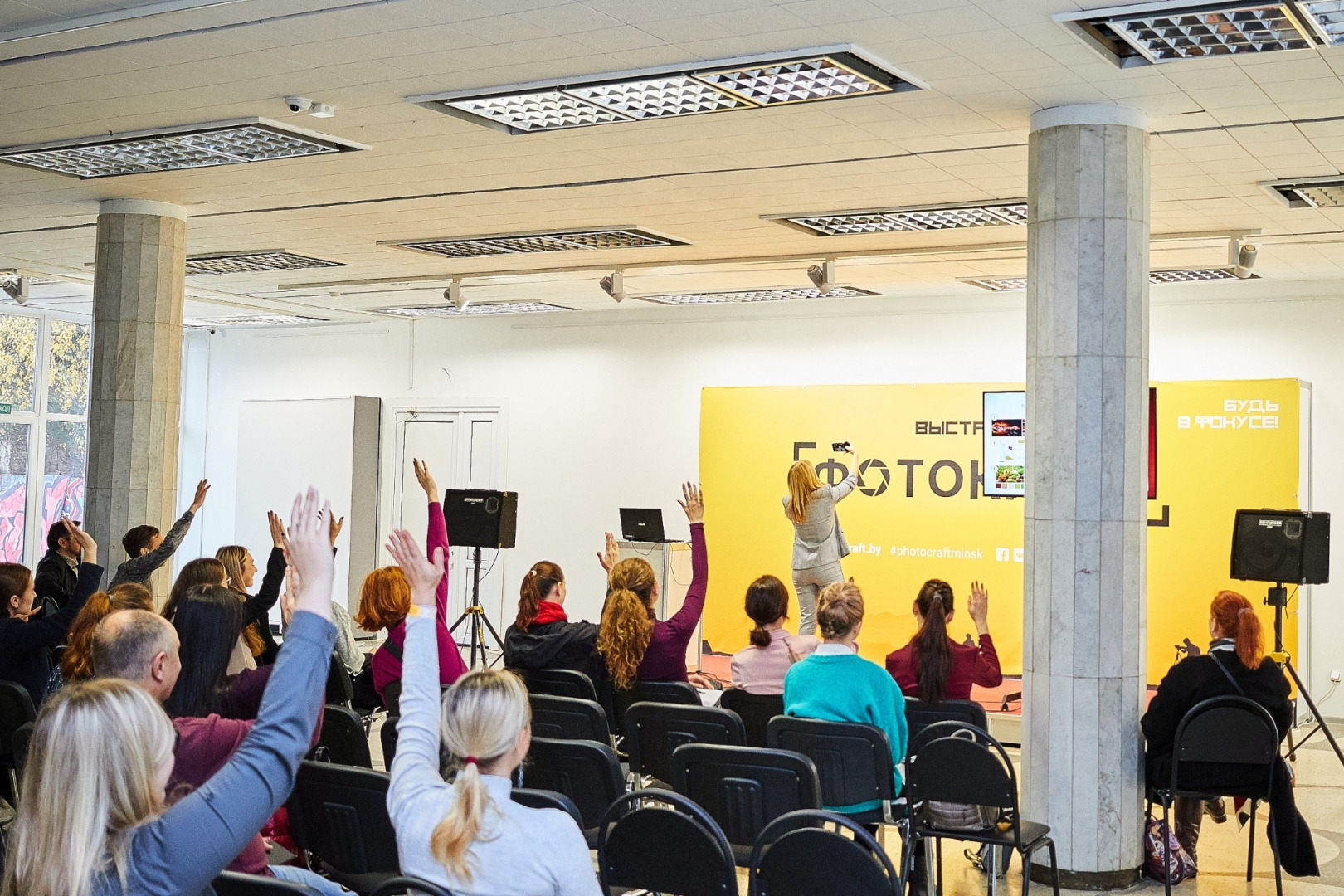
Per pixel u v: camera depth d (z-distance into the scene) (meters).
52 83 6.00
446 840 2.52
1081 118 5.99
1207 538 10.52
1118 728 5.89
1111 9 4.71
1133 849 5.93
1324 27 4.87
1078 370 5.93
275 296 13.52
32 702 5.53
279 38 5.30
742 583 12.52
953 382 12.03
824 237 9.62
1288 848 5.60
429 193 8.35
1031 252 6.14
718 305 13.31
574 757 4.62
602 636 5.97
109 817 1.94
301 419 15.42
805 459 12.33
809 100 5.98
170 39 5.34
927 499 11.80
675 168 7.49
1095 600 5.89
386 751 5.08
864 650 11.89
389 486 15.32
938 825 4.98
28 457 15.59
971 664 6.18
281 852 4.44
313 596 2.19
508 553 14.43
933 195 8.06
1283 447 10.33
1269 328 10.85
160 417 8.80
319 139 6.93
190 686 3.55
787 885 3.42
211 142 7.06
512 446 14.51
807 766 4.29
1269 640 10.18
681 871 3.54
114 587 5.21
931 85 5.74
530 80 5.83
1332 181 7.34
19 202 8.84
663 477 13.55
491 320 14.73
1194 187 7.62
